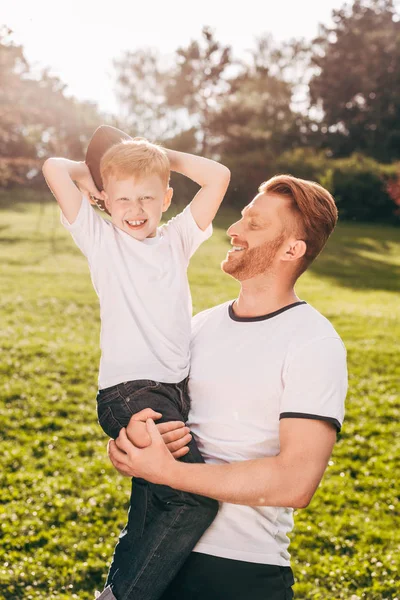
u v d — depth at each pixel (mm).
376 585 5387
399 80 57812
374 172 44375
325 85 58719
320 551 5973
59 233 30844
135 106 72062
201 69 66625
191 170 2541
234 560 2137
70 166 2451
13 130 25156
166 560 2145
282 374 2145
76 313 16250
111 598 2160
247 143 53406
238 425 2197
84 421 9164
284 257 2262
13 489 6824
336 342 2164
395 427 9328
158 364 2285
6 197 43719
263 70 63250
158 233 2494
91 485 7070
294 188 2260
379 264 29812
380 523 6512
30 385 10445
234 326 2340
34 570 5379
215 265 25312
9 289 18453
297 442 2023
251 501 2002
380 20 63781
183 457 2174
